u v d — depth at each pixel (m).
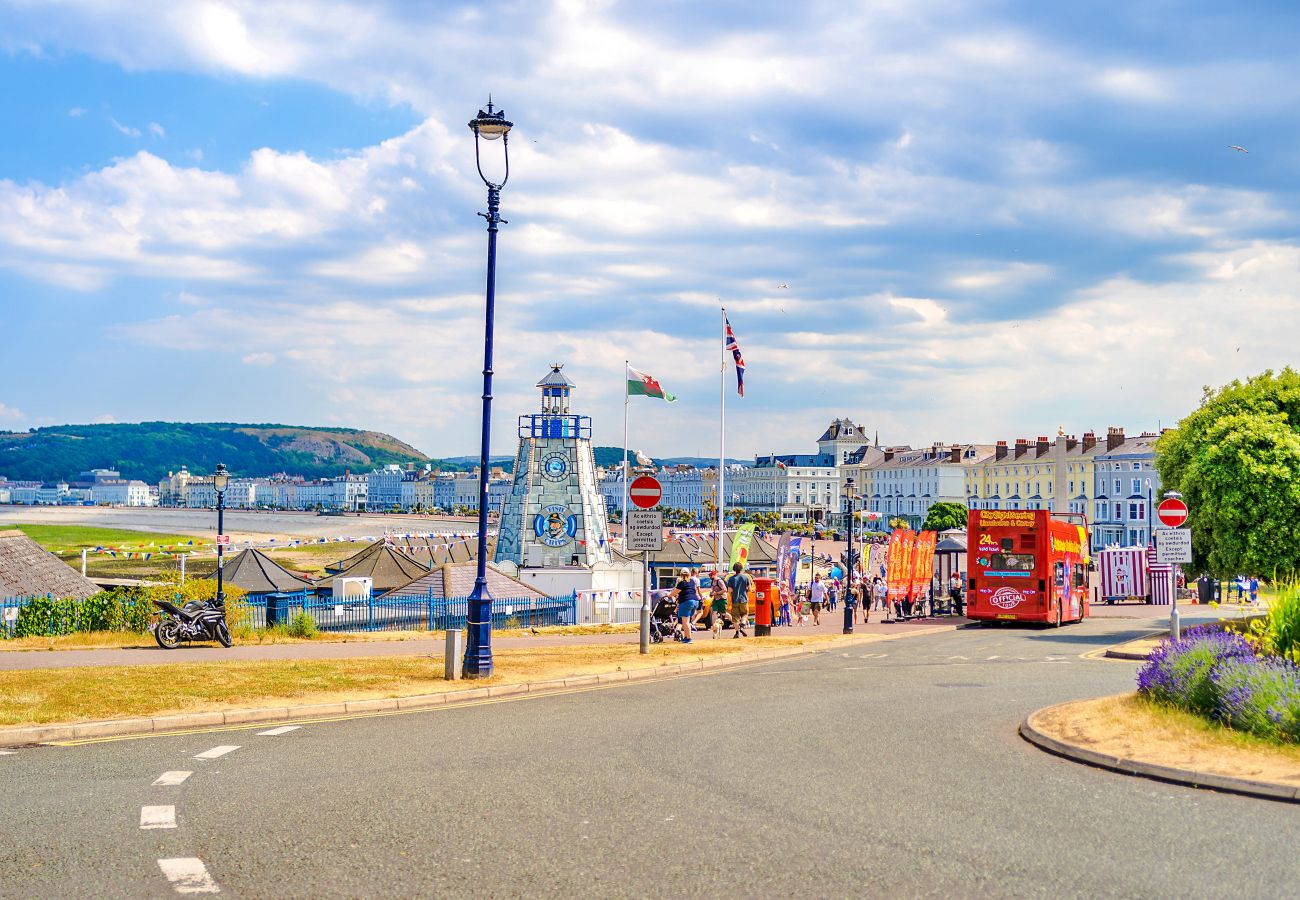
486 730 14.34
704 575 52.75
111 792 10.40
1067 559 41.34
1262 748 11.56
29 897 7.23
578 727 14.55
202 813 9.52
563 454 48.16
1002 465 191.38
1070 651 27.70
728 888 7.38
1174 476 38.09
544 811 9.56
